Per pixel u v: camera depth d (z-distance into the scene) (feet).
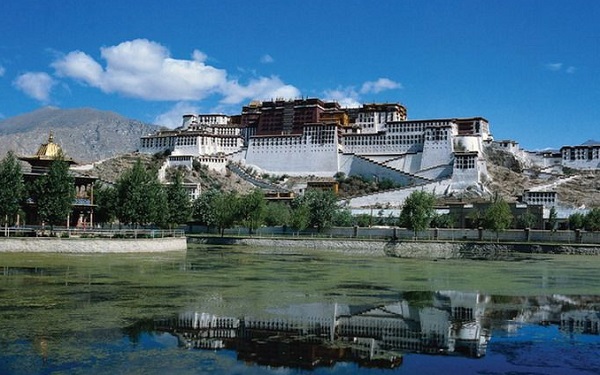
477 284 156.97
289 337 84.07
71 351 72.13
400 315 105.09
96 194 324.80
